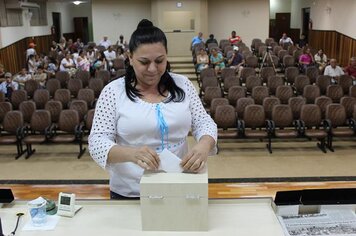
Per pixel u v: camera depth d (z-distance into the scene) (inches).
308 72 366.3
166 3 553.9
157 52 54.7
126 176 62.7
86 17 789.2
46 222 59.1
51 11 673.0
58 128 248.5
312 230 57.2
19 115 243.1
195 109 63.2
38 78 376.8
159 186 53.6
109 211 61.8
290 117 243.3
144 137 58.6
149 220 55.4
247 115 244.7
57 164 227.1
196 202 54.1
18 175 210.1
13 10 510.9
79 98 294.4
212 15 578.2
